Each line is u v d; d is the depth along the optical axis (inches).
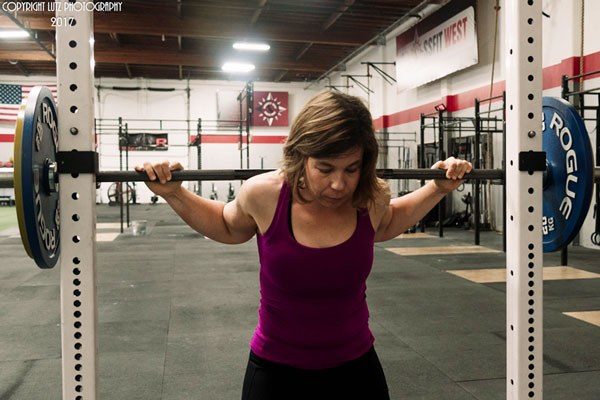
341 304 43.5
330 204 40.7
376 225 46.8
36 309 147.6
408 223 52.3
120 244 279.3
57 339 120.5
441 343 116.5
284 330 43.4
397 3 370.3
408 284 177.2
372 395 44.9
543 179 64.9
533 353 58.3
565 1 256.5
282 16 400.5
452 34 346.9
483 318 136.2
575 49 253.3
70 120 48.3
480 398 88.4
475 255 236.1
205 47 498.0
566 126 60.6
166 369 101.9
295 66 538.9
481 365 103.1
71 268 49.0
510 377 59.4
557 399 87.7
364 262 43.4
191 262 223.9
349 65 557.9
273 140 645.9
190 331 126.0
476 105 262.8
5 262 225.3
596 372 99.0
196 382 95.8
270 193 42.6
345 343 43.8
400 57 423.2
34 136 44.1
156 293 165.9
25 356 109.2
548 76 269.0
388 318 136.5
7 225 387.5
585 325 128.5
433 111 390.9
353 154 38.6
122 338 120.6
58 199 52.3
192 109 634.2
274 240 42.4
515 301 58.1
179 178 47.3
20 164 43.0
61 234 48.7
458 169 52.7
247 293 165.9
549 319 134.0
